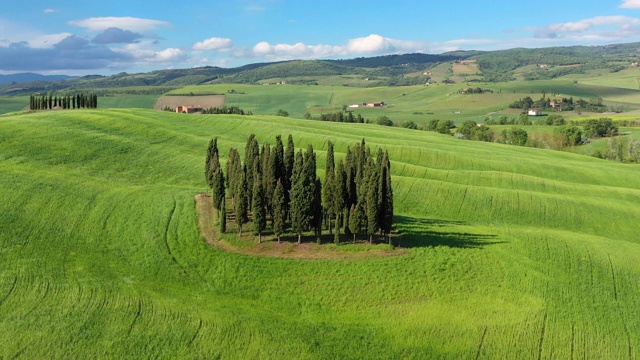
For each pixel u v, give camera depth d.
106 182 76.62
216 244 57.41
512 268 55.84
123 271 50.69
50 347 38.34
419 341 42.59
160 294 46.81
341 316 46.09
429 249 59.50
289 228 63.31
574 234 72.56
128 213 63.81
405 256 56.75
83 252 53.62
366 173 62.41
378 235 62.97
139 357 38.22
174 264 52.81
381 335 43.28
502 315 46.12
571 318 46.66
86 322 41.31
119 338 39.81
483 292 50.19
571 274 56.72
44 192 66.50
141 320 42.16
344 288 49.97
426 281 51.72
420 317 45.81
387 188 59.00
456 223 76.12
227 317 43.84
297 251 56.66
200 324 42.38
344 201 62.50
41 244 54.16
